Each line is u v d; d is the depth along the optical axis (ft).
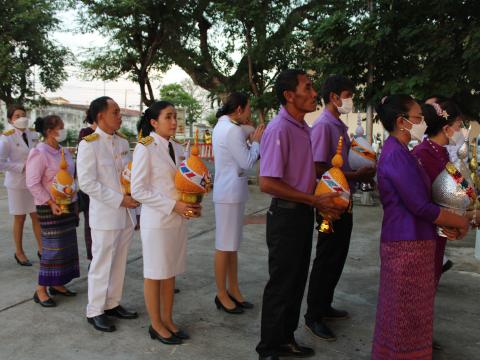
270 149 8.30
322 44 23.18
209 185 9.70
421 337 7.70
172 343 10.04
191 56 39.09
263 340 9.05
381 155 7.91
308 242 8.84
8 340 10.24
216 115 11.72
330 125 10.09
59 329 10.77
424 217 7.38
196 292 13.14
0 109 91.76
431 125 8.86
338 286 13.70
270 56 32.96
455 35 18.93
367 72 22.56
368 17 21.11
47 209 11.83
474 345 10.12
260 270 15.20
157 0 35.42
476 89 19.21
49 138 12.35
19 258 15.64
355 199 27.63
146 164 9.51
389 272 7.75
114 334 10.52
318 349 9.89
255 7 30.58
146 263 9.86
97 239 10.60
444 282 13.99
